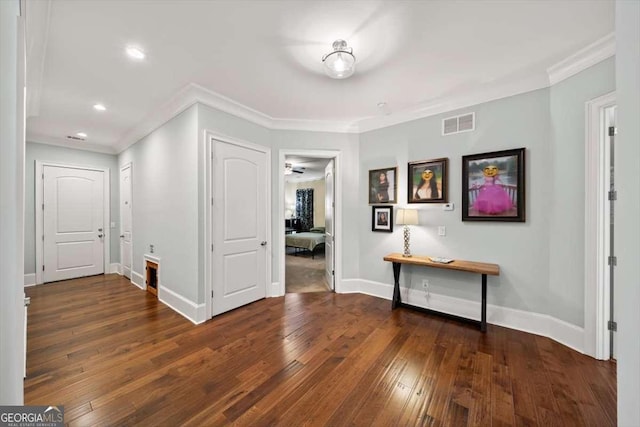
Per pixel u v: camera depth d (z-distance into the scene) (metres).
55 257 4.54
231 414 1.57
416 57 2.21
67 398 1.69
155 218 3.68
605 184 2.13
